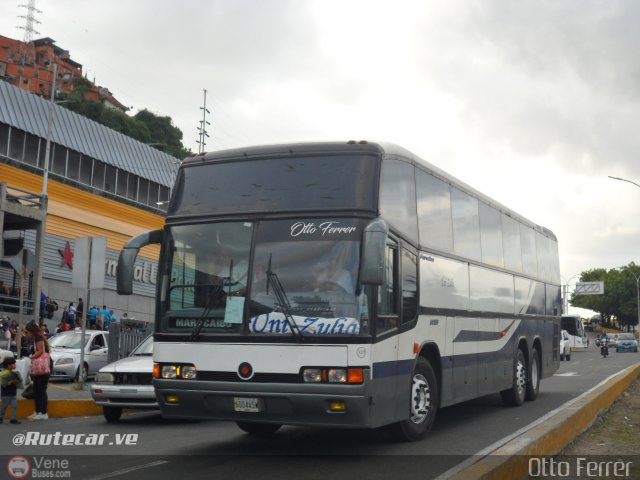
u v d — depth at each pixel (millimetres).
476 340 12273
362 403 7949
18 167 32500
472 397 11977
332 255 8281
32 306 26156
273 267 8406
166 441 10359
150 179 41625
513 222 15148
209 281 8625
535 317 16219
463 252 11953
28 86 117125
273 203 8680
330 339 8039
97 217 36188
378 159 8750
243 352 8281
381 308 8500
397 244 9188
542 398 16438
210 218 8875
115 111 73375
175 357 8594
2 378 12906
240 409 8266
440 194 11148
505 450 7199
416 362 9828
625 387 18000
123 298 36188
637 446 9555
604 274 154875
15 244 25359
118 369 12930
